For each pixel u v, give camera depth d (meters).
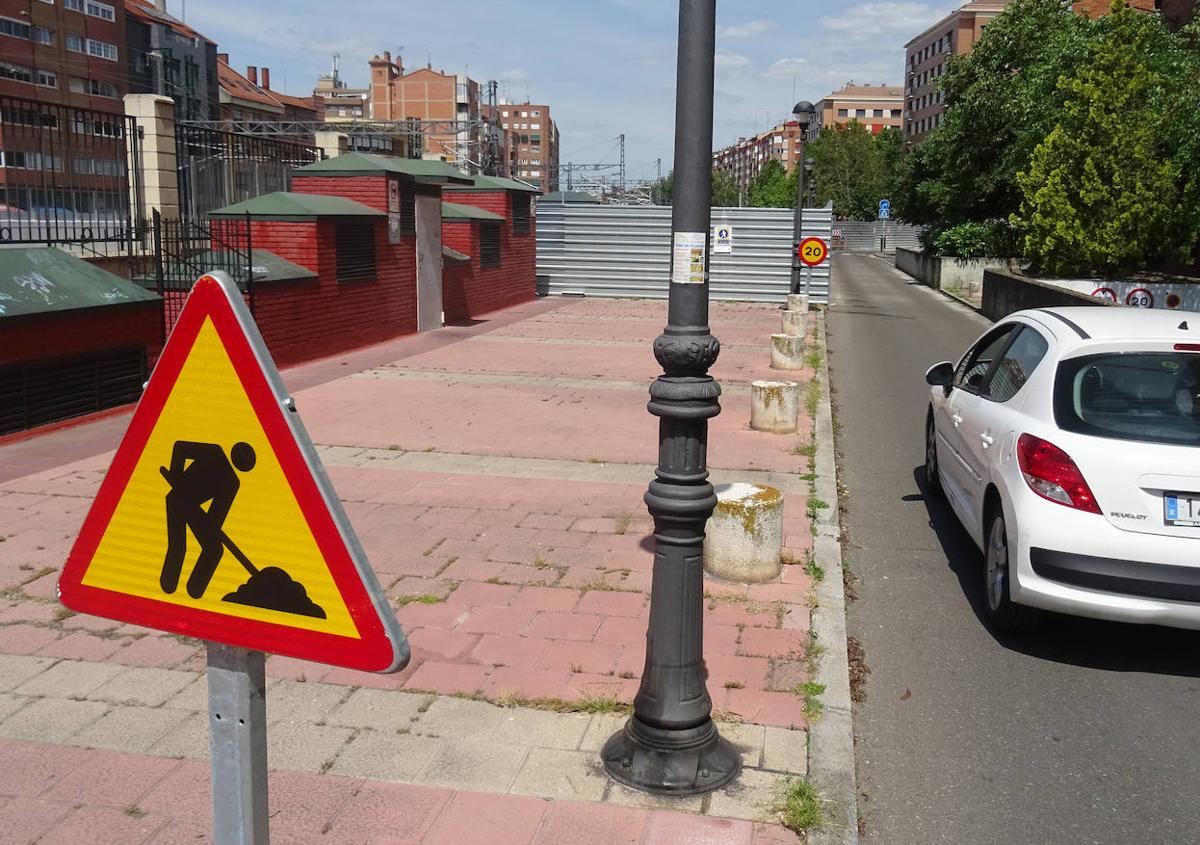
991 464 5.62
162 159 13.34
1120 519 4.75
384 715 4.33
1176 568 4.68
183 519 1.97
